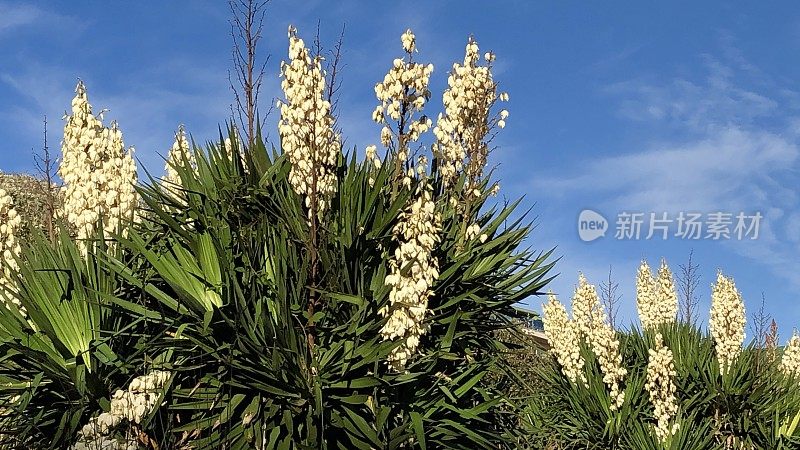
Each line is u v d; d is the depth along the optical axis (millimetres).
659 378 8055
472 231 5180
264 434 4391
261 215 4871
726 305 8477
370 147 4934
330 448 4578
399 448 4547
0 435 4660
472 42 5027
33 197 7887
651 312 9438
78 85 4957
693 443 8023
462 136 5105
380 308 4496
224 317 4219
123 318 4922
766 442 8438
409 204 4777
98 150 4934
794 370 9242
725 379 8445
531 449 8367
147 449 4477
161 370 4480
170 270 4688
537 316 5516
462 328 5215
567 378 9117
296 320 4586
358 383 4387
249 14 5246
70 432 4387
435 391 4801
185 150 5762
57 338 4629
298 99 4328
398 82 4746
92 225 4980
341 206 4934
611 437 8383
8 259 5004
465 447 4812
